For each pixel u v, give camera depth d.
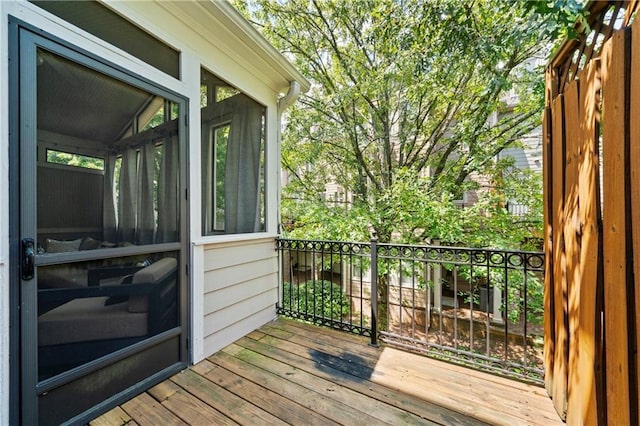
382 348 2.48
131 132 1.87
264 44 2.66
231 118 2.76
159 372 2.01
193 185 2.29
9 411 1.33
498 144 4.66
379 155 5.55
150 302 1.97
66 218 1.54
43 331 1.45
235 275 2.71
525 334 2.00
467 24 3.31
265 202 3.20
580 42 1.48
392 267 4.56
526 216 4.57
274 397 1.80
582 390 1.33
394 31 4.11
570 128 1.50
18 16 1.35
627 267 1.05
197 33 2.34
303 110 5.57
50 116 1.48
